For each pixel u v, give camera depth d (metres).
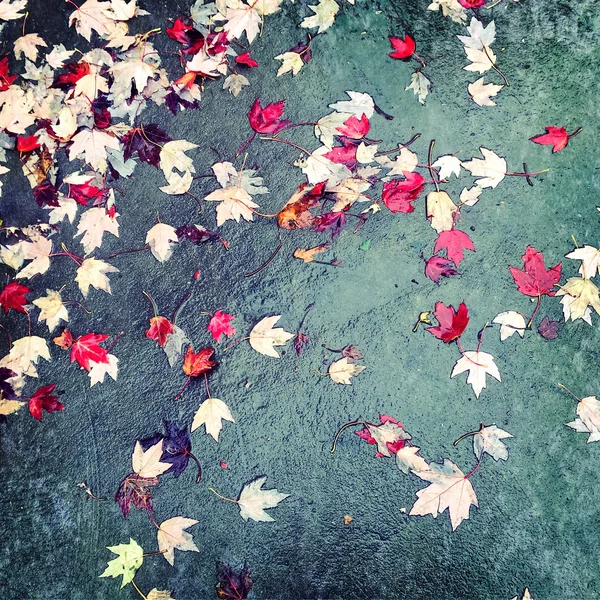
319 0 1.14
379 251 1.07
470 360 1.04
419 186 1.09
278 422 1.04
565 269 1.07
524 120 1.11
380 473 1.02
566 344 1.05
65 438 1.05
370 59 1.13
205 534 1.01
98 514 1.02
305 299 1.07
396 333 1.05
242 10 1.14
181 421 1.04
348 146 1.10
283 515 1.01
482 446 1.02
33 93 1.13
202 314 1.07
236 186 1.10
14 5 1.16
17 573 1.02
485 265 1.07
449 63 1.13
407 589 0.99
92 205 1.10
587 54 1.13
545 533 1.00
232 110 1.12
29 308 1.08
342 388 1.04
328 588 1.00
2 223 1.10
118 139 1.11
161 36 1.14
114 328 1.07
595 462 1.02
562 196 1.09
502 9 1.14
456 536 1.00
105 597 1.01
